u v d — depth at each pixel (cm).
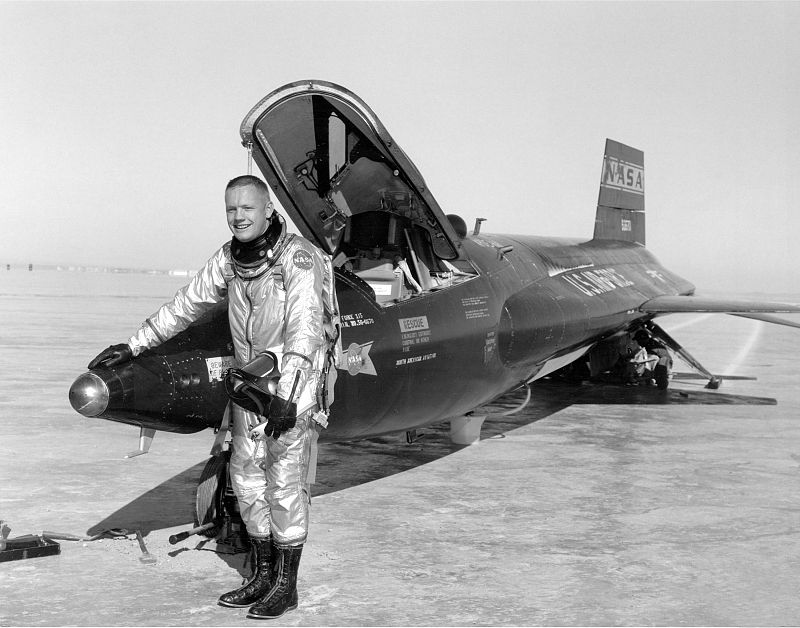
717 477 772
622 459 848
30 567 511
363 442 927
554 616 442
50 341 1991
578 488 725
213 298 481
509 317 838
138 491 698
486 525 611
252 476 466
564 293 1040
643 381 1480
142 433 511
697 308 1267
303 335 436
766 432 1015
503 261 941
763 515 645
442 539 576
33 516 620
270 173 645
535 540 576
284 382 425
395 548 555
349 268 720
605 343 1353
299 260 449
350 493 702
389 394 658
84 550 545
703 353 2216
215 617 437
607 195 1627
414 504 668
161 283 7931
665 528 608
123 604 452
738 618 442
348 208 707
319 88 567
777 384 1511
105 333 2214
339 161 655
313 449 462
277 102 582
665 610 452
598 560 534
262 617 434
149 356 489
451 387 745
